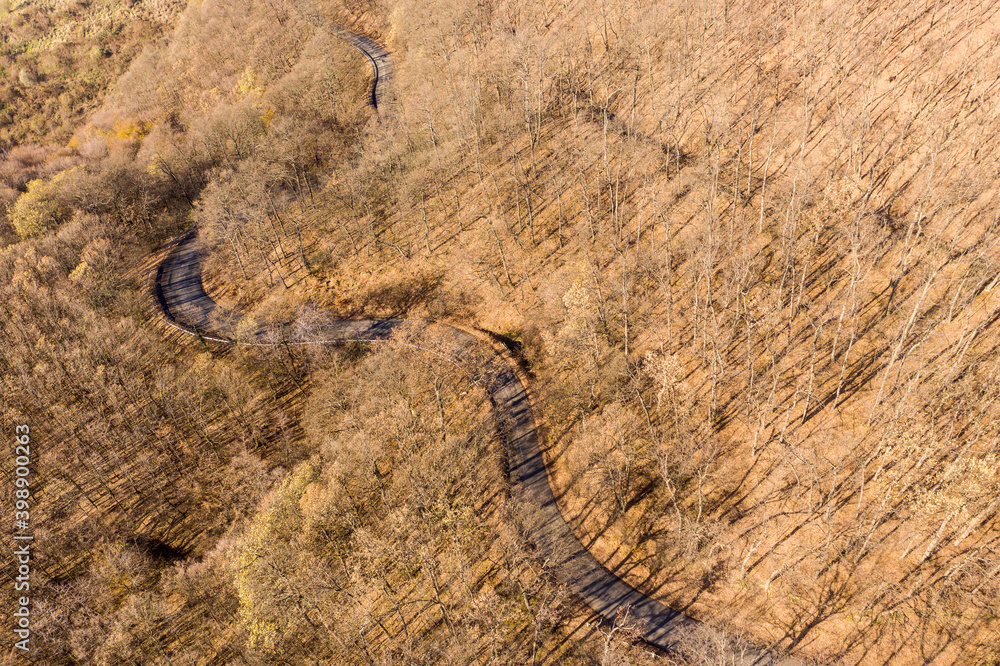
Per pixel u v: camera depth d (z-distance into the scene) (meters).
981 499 50.06
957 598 49.00
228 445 74.50
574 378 73.62
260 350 83.81
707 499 60.78
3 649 56.00
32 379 76.38
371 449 61.47
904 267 65.69
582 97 104.50
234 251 103.31
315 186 114.00
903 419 56.22
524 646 52.88
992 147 70.19
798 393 64.75
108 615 58.19
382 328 87.06
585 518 62.38
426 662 51.81
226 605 57.19
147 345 86.06
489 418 72.81
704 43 99.31
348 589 52.59
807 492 58.31
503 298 85.88
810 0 94.75
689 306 75.25
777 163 82.94
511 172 97.50
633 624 53.59
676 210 83.69
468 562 57.97
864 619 50.16
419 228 98.19
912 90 79.50
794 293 71.69
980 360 59.00
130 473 71.56
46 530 65.69
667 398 67.69
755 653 50.19
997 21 79.38
